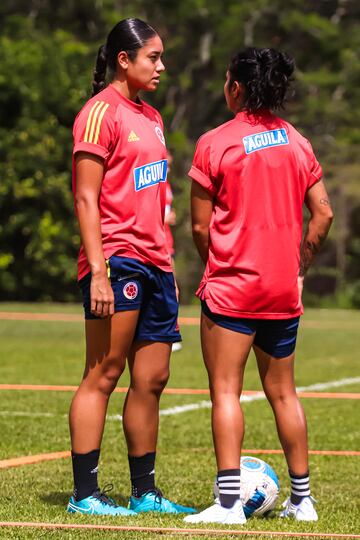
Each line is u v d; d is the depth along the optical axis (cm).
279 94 2044
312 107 13475
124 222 2077
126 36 2095
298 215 2066
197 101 14212
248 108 2050
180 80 13638
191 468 2698
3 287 10306
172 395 4078
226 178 2023
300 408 2089
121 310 2070
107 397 2109
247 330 2039
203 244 2066
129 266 2070
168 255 2138
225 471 1994
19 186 9962
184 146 12156
